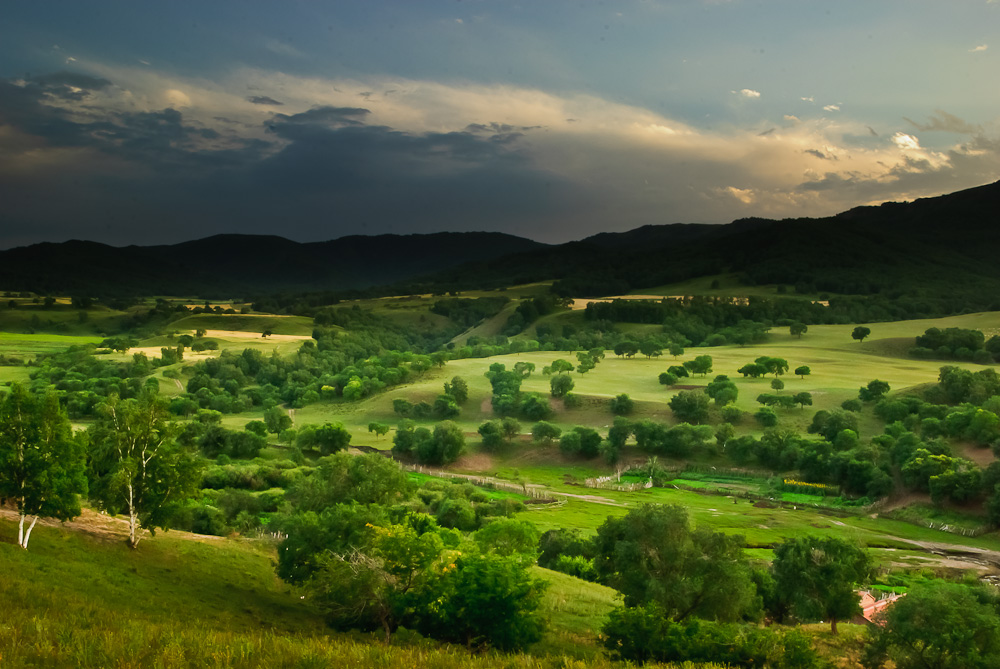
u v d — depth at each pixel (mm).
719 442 152000
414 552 37125
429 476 141500
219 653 18609
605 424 173375
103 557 44875
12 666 16531
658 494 126875
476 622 35938
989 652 40031
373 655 21125
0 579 29922
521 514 104312
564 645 42594
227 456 133750
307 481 82000
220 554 53906
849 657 47938
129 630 21141
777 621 59406
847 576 55688
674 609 46750
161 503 49375
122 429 49938
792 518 106250
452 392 198250
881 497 117938
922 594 42750
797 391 189000
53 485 41125
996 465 107125
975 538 98375
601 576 66500
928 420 143125
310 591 38438
